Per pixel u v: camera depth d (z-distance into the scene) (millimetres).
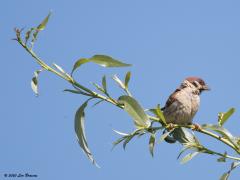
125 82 7965
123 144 7156
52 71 7379
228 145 7152
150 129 7414
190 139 7730
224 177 6957
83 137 7543
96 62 7145
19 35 7230
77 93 7449
